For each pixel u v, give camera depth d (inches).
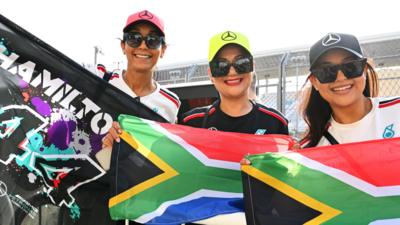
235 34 99.2
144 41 113.7
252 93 136.1
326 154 70.0
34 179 90.4
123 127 84.9
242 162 70.8
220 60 98.5
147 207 81.7
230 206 82.3
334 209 67.3
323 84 80.1
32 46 92.5
